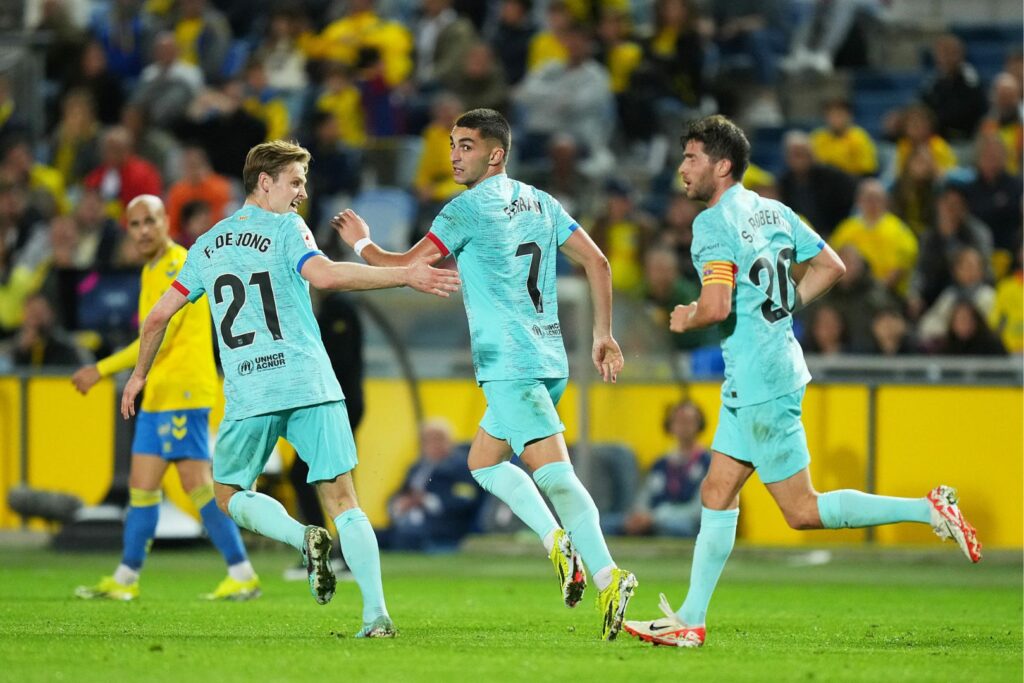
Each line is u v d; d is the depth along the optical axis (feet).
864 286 159.74
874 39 236.02
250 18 247.09
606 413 155.02
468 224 75.00
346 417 76.59
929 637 81.82
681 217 181.78
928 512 71.00
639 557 149.69
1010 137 189.67
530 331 75.15
